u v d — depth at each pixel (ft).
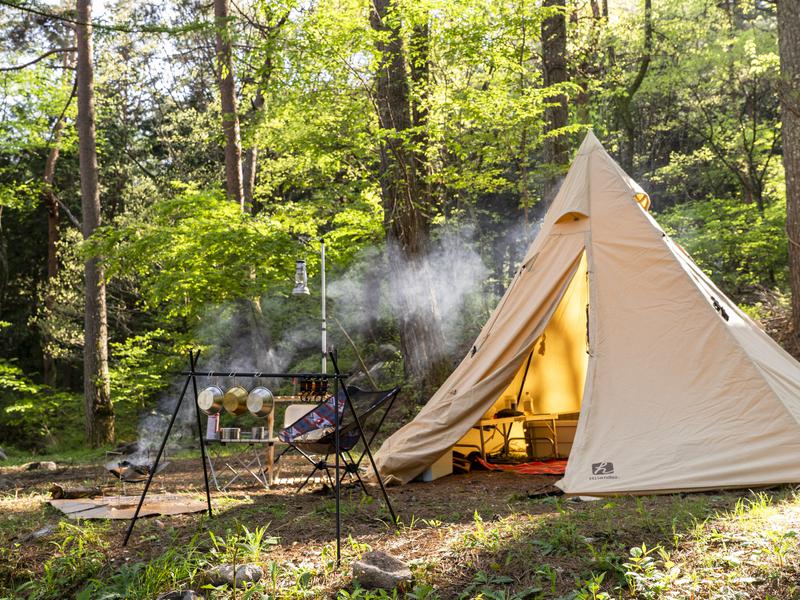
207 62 76.74
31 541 15.48
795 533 12.60
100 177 75.97
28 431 63.98
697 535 13.10
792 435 18.69
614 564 11.91
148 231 43.45
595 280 22.53
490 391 24.26
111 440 52.29
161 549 14.33
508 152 40.70
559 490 19.39
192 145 77.10
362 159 45.52
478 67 43.75
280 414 56.24
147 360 61.21
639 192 24.49
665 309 21.31
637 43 64.75
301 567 12.86
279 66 36.37
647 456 19.27
